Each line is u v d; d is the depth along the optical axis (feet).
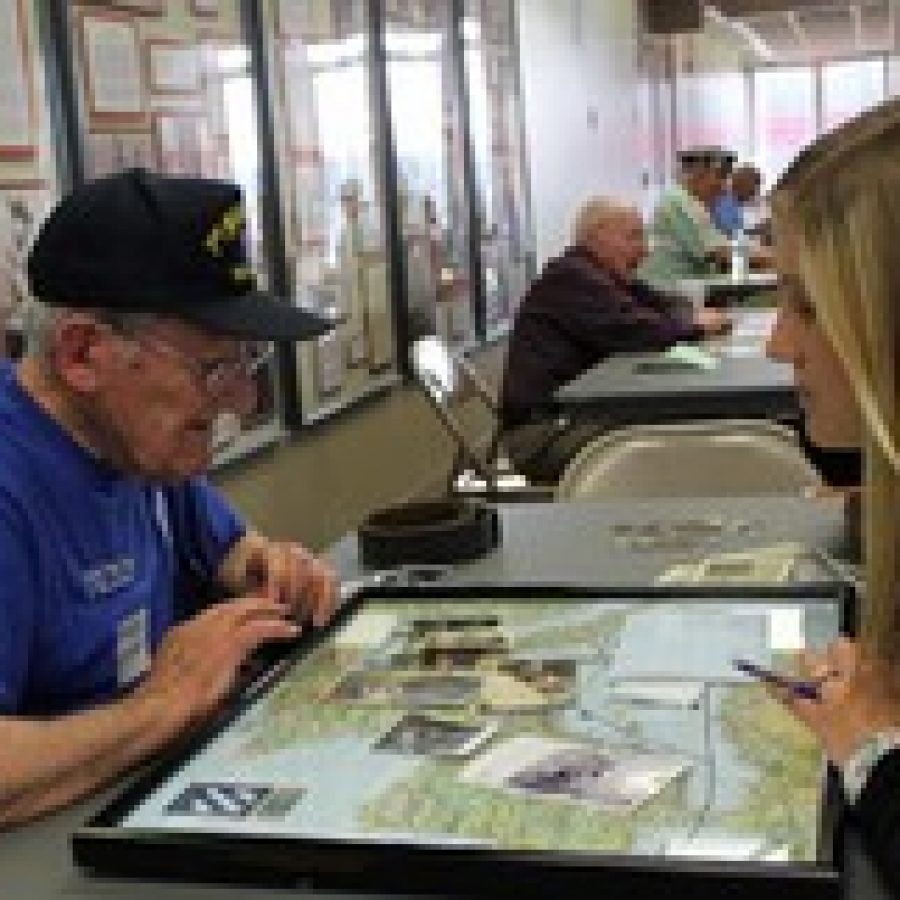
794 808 3.03
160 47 11.59
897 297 3.23
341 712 3.78
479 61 20.76
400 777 3.33
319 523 15.06
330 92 15.19
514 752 3.42
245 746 3.60
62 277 4.20
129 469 4.49
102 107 10.71
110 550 4.53
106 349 4.20
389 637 4.42
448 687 3.91
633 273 17.33
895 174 3.23
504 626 4.45
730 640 4.14
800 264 3.39
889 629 3.38
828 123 4.11
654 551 5.64
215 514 5.42
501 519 6.39
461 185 19.93
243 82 13.12
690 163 27.71
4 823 3.50
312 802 3.24
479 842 2.95
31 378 4.42
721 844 2.88
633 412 11.36
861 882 2.88
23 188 9.68
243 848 3.03
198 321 4.17
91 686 4.47
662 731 3.49
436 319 18.75
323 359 14.78
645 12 35.27
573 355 14.96
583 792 3.16
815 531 5.78
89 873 3.18
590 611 4.54
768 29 42.34
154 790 3.36
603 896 2.80
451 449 19.06
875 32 44.39
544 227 25.23
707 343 14.25
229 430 12.37
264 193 13.56
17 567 4.09
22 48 9.76
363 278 16.14
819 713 3.28
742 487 7.53
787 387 9.14
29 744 3.59
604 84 30.42
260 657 4.27
